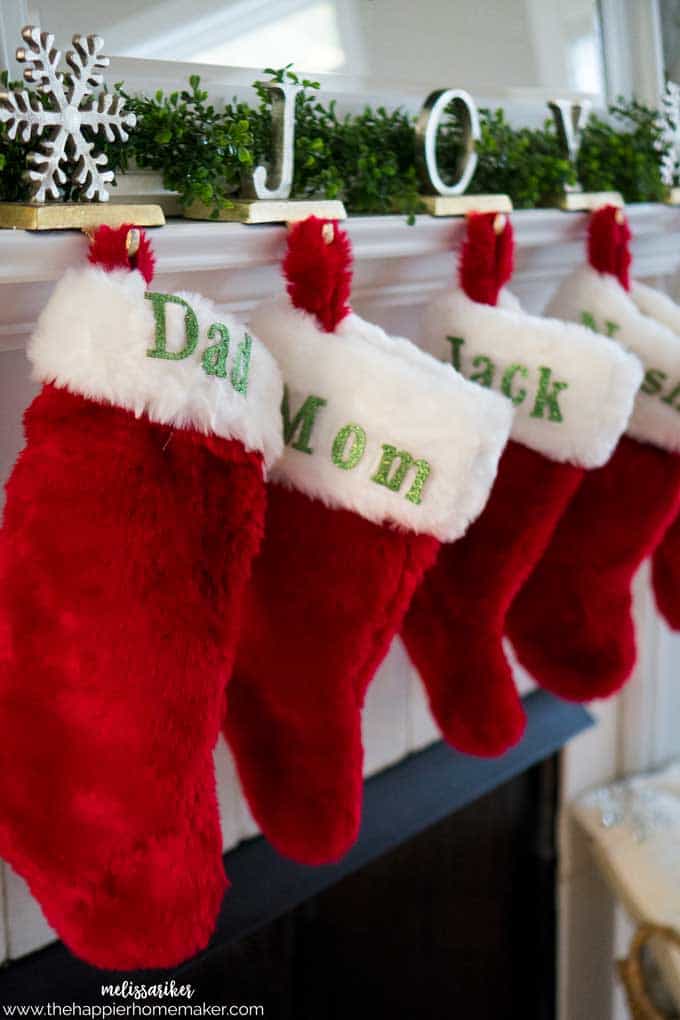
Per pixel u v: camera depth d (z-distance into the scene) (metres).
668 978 1.17
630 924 1.48
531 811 1.38
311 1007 1.17
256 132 0.79
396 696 1.16
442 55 1.02
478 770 1.21
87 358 0.63
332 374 0.74
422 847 1.24
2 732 0.70
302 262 0.74
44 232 0.63
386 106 0.97
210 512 0.68
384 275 0.91
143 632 0.67
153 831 0.69
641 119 1.13
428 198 0.87
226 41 0.84
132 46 0.78
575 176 0.99
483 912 1.35
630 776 1.44
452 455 0.73
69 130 0.65
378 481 0.74
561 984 1.44
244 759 0.88
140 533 0.66
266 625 0.83
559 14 1.12
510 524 0.92
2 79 0.68
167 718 0.68
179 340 0.64
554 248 1.06
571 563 1.04
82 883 0.70
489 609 0.94
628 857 1.27
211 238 0.72
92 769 0.69
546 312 1.02
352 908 1.19
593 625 1.04
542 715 1.30
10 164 0.66
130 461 0.65
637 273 1.18
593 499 1.03
